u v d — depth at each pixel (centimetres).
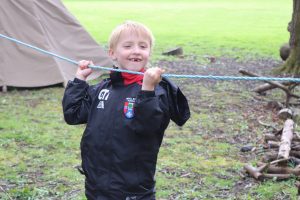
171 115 318
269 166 580
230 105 963
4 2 1032
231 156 673
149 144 309
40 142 721
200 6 3906
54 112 888
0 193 537
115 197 310
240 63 1519
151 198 318
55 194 538
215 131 794
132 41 317
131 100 308
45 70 1048
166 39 2133
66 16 1109
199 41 2066
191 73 1326
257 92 1055
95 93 327
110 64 1144
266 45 1952
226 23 2783
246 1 4422
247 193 540
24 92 1027
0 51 1029
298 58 1296
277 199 523
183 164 637
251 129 800
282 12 3381
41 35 1045
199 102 989
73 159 653
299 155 625
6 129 781
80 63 343
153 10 3550
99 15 3186
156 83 296
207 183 573
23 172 604
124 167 308
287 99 905
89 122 319
